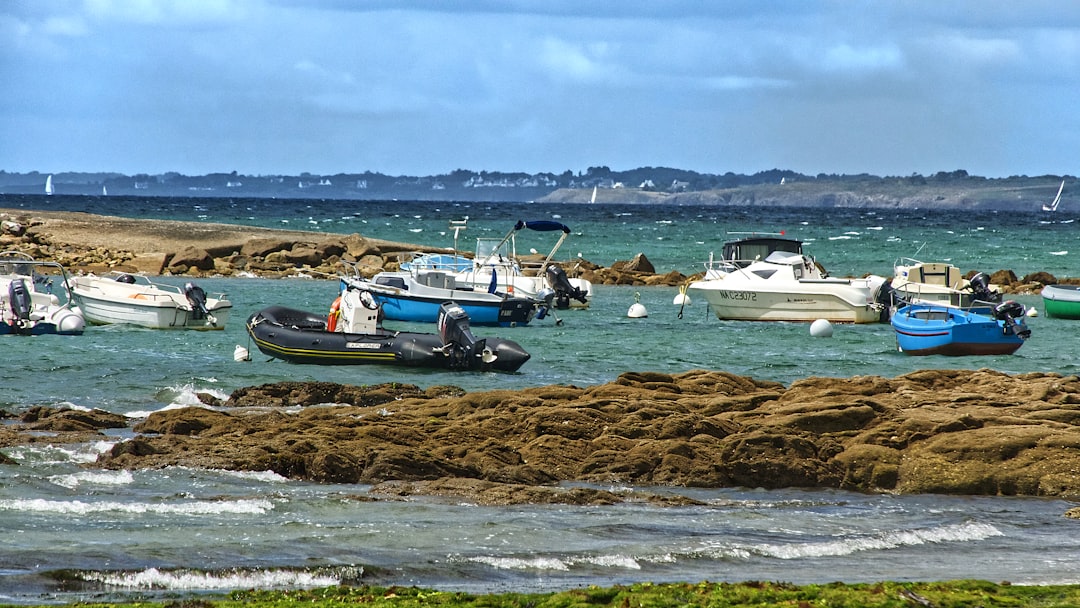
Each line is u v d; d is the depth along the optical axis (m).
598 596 35.16
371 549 42.56
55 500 48.84
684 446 59.12
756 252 166.25
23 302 114.25
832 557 43.75
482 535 45.06
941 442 59.47
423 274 146.62
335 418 65.62
